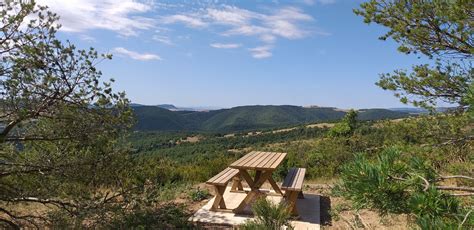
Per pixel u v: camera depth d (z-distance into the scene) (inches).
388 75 169.3
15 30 158.1
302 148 618.2
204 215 237.0
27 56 156.8
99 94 178.1
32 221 194.7
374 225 202.2
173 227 215.2
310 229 214.8
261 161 263.9
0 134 163.3
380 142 161.6
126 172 214.1
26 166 179.8
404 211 51.6
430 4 149.3
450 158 115.3
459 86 140.4
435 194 48.8
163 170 385.1
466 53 150.6
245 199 242.1
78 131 182.1
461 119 126.7
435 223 44.5
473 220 45.4
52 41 163.5
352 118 631.8
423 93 156.9
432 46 157.4
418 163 56.5
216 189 245.8
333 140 440.1
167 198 293.1
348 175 53.8
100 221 201.6
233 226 215.2
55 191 187.9
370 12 171.9
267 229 132.4
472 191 51.9
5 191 179.2
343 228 214.1
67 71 167.5
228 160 467.8
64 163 185.5
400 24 160.6
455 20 140.5
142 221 215.2
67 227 188.5
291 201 229.5
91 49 172.1
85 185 202.5
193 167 440.8
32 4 157.6
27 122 171.9
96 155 191.9
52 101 171.3
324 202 286.8
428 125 142.0
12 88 154.1
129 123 194.2
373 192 50.7
